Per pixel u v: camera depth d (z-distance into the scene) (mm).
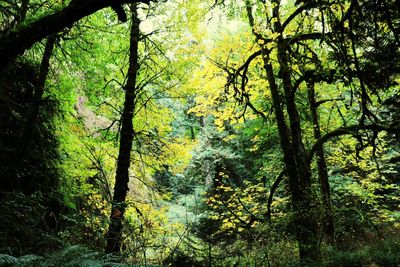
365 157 14203
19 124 9773
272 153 17547
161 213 10703
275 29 10891
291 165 10867
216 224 17203
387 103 8609
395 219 15688
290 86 11367
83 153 10930
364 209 15664
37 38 3943
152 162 11156
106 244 6820
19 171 8945
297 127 11039
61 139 11188
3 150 8914
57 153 11133
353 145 14266
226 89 11844
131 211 9438
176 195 23656
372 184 14703
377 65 7012
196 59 10539
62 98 10977
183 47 10305
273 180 16625
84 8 3951
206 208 20078
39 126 10492
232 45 11391
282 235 10641
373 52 6844
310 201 10156
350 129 10117
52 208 9773
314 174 15234
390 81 7355
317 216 9844
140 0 4102
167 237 7660
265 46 10703
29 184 9422
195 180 24469
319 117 14977
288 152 11039
